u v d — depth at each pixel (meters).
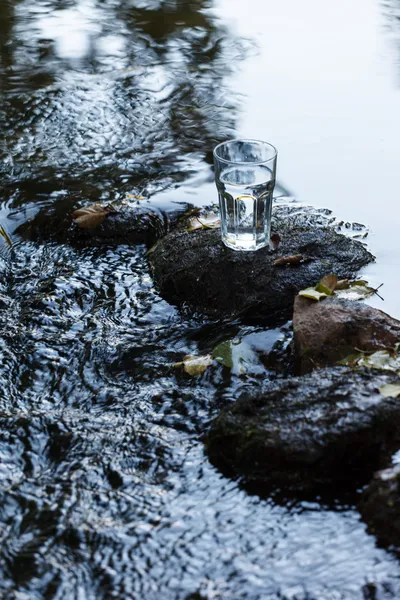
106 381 1.53
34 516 1.33
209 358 1.54
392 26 2.82
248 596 1.24
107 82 2.41
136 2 3.10
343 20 2.90
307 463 1.34
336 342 1.51
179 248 1.73
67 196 1.94
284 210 1.86
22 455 1.41
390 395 1.39
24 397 1.51
